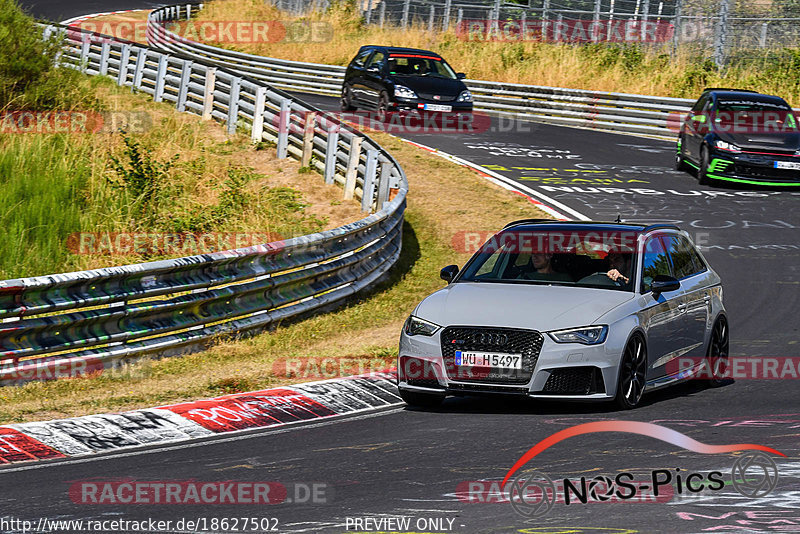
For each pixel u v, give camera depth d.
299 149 81.94
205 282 42.25
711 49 129.00
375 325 49.81
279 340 44.44
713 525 19.80
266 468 25.61
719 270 58.28
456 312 32.44
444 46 143.12
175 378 37.38
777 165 78.06
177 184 72.81
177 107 95.31
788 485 22.69
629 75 124.31
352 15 166.25
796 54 120.06
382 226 58.94
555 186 79.69
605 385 31.09
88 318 37.19
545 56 132.50
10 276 50.47
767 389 36.22
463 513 21.11
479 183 79.62
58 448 27.95
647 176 85.00
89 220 61.09
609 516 20.59
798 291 54.00
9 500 22.91
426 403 33.81
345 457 26.62
